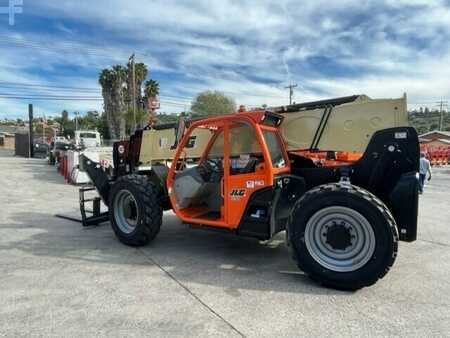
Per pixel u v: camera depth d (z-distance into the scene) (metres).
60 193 10.03
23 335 2.62
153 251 4.70
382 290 3.44
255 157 4.32
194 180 4.57
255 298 3.26
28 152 33.19
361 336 2.62
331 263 3.49
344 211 3.41
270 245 4.99
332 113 4.41
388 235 3.24
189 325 2.77
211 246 4.94
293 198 4.31
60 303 3.13
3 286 3.49
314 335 2.63
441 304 3.14
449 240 5.34
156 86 40.38
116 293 3.35
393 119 4.09
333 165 4.32
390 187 3.87
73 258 4.38
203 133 5.12
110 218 5.12
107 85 39.16
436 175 18.36
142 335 2.62
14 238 5.29
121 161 6.23
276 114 4.34
